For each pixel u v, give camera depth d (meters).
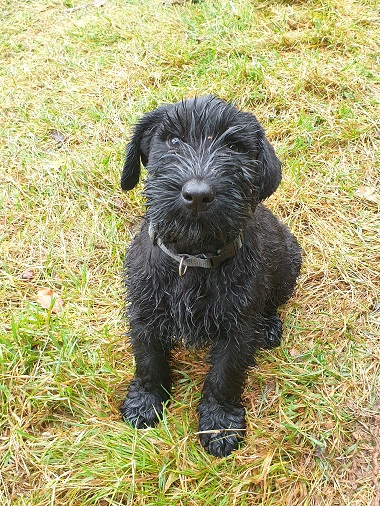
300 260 0.78
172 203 0.52
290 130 1.02
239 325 0.61
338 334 0.75
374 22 1.24
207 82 1.11
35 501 0.58
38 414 0.65
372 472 0.62
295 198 0.92
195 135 0.56
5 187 0.94
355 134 1.01
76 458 0.61
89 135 1.04
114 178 0.95
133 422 0.66
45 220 0.90
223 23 1.25
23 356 0.70
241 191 0.55
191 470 0.60
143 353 0.65
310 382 0.70
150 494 0.59
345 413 0.67
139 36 1.25
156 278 0.60
